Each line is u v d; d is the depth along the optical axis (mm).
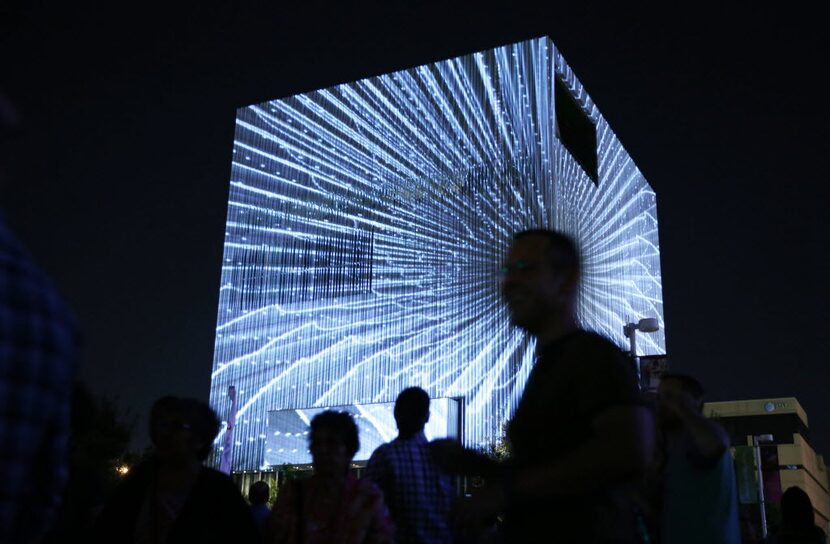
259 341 135250
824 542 7465
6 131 2193
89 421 6746
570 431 3158
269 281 138875
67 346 2236
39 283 2201
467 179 126188
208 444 6160
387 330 125812
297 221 141125
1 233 2174
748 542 8352
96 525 6008
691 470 4973
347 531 5855
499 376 113000
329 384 127250
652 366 13898
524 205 118875
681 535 4887
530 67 126562
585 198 130250
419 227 129000
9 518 2113
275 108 152250
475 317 118375
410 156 133875
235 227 145000
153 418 5957
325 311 132375
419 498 6523
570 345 3338
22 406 2070
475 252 122125
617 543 3047
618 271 142375
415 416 6777
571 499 3092
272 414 129750
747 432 121062
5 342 2051
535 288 3535
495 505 3191
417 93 136750
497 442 92250
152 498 5922
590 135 138875
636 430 2986
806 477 119375
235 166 150500
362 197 136625
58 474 2352
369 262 131750
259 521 12531
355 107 143250
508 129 124625
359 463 119750
